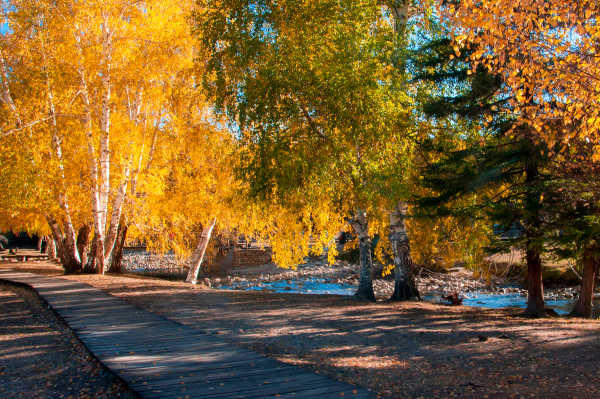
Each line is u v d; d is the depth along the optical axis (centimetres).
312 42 1227
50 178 1733
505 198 1235
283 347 826
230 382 559
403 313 1272
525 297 2253
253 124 1308
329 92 1184
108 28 1847
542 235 1191
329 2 1202
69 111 1880
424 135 1386
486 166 1159
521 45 634
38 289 1530
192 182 1980
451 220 1477
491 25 580
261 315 1199
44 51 1764
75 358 752
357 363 717
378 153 1251
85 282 1777
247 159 1334
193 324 1038
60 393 593
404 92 1279
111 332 865
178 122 1888
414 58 1302
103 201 2141
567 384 611
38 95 1797
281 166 1236
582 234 1067
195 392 519
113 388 600
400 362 730
